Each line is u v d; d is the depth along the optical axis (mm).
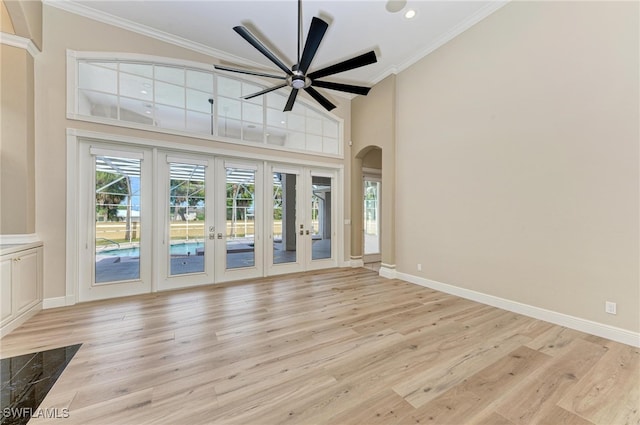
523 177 3145
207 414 1606
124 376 1961
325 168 5672
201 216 4367
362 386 1866
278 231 5133
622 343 2449
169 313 3158
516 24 3184
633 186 2402
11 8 2752
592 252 2641
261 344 2439
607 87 2529
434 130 4191
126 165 3797
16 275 2742
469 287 3729
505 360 2188
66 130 3334
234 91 4660
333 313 3189
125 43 3707
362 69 4832
